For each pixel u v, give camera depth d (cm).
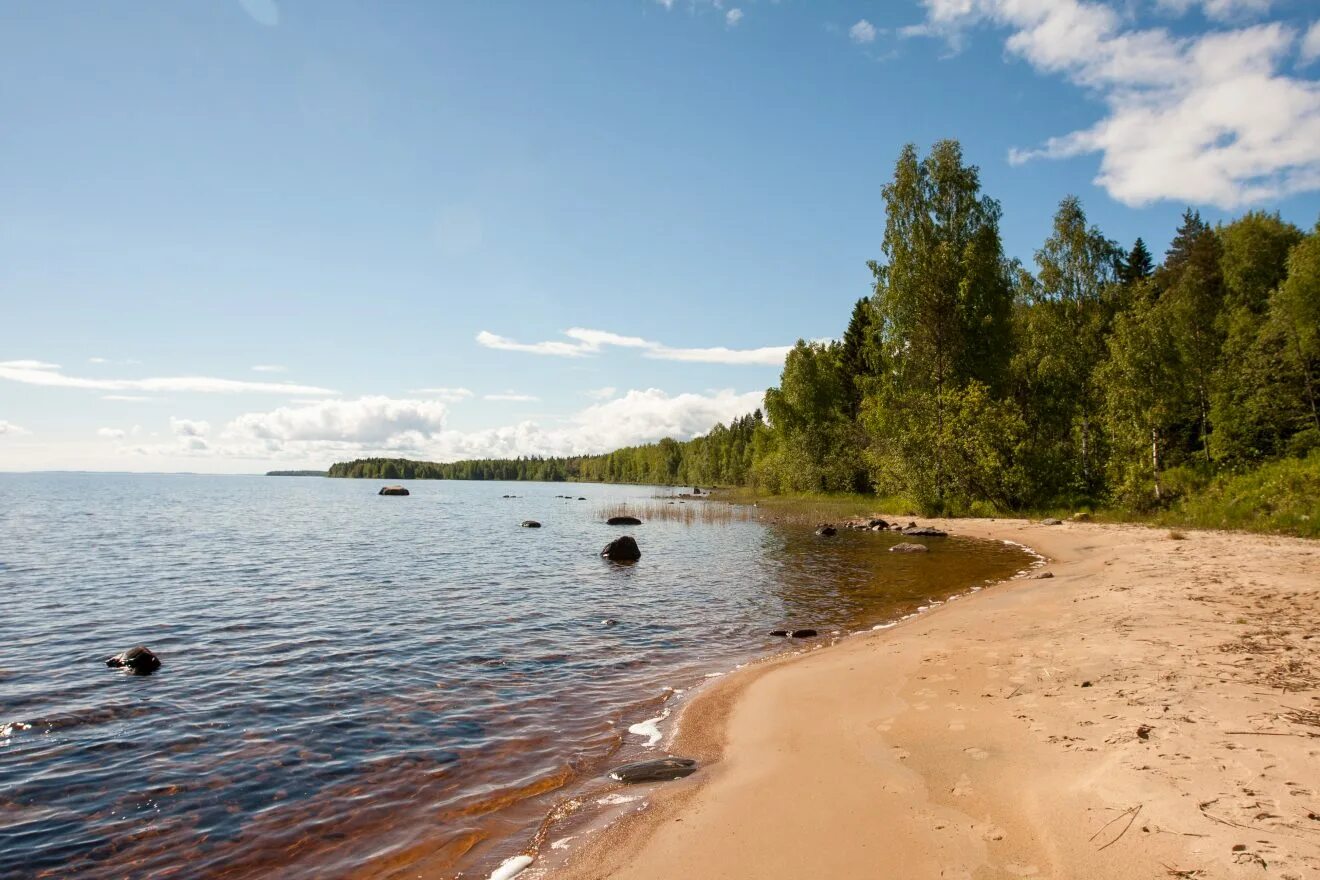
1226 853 393
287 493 11581
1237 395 3441
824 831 498
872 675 911
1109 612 1141
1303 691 667
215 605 1619
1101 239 4312
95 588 1875
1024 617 1193
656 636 1293
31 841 554
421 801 618
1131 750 557
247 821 586
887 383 4175
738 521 4341
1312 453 2880
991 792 531
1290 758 509
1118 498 3216
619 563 2412
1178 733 580
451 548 2973
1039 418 4062
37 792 641
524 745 755
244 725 820
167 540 3325
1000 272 3969
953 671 886
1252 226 4584
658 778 641
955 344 3819
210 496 9881
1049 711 692
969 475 3712
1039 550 2372
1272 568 1460
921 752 630
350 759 718
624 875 466
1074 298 4319
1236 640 884
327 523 4609
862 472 5650
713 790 598
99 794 638
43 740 772
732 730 766
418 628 1363
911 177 3994
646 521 4531
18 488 13038
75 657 1144
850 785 574
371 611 1542
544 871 484
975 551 2452
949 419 3706
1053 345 4069
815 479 5959
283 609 1568
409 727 813
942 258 3750
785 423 6281
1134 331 3083
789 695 866
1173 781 490
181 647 1210
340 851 533
